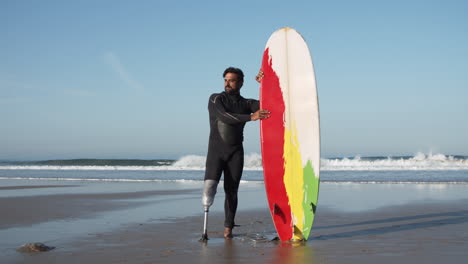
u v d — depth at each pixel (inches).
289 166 139.7
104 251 119.4
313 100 138.7
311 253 114.6
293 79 143.3
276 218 137.7
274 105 143.9
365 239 136.2
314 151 136.0
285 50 146.2
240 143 142.6
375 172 644.1
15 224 175.5
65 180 518.9
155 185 424.8
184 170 841.5
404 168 773.9
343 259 106.7
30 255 114.6
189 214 206.5
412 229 156.6
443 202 251.0
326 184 407.8
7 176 628.1
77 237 143.2
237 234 151.2
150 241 135.2
